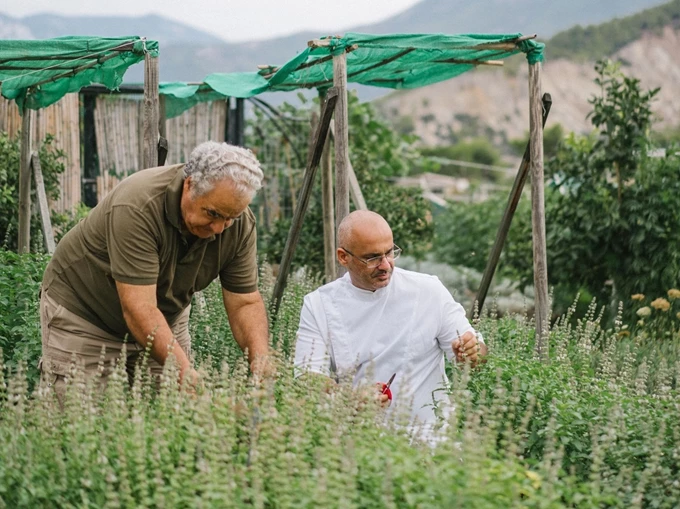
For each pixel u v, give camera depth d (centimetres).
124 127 1054
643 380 440
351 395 339
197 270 412
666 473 331
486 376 415
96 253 400
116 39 570
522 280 945
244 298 432
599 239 863
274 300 629
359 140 1194
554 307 890
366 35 561
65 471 288
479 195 1978
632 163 857
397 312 427
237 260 426
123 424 312
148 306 380
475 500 257
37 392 336
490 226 1345
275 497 277
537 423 371
